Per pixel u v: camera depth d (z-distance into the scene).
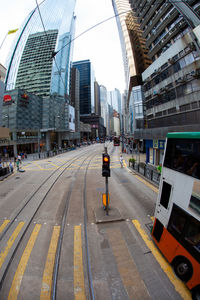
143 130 21.22
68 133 63.12
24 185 11.92
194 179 3.59
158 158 18.89
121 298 3.31
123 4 46.25
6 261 4.29
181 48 15.19
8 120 37.94
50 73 64.25
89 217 6.75
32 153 43.75
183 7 15.59
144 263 4.25
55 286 3.59
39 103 49.22
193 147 3.66
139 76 39.53
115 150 43.09
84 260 4.41
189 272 3.44
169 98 18.02
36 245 5.05
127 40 41.22
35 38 70.50
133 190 10.11
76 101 97.94
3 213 7.30
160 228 4.71
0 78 21.47
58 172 16.44
